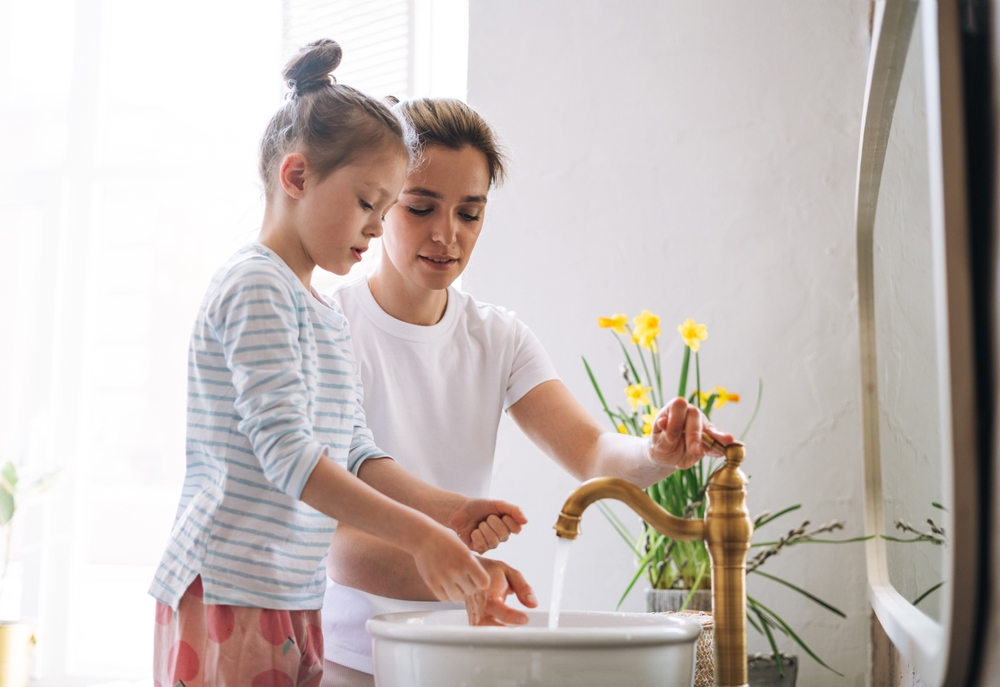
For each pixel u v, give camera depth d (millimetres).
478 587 686
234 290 813
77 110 2422
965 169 436
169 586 805
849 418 1619
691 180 1743
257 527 797
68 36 2684
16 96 2684
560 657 569
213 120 2418
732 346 1683
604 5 1820
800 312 1667
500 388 1165
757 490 1631
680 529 625
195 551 792
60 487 2297
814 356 1649
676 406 684
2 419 2463
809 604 1579
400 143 917
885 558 892
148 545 2943
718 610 616
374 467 945
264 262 841
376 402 1100
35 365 2361
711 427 683
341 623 983
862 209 908
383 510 714
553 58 1829
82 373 2342
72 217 2395
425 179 1024
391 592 957
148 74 2516
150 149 2508
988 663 442
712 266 1713
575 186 1788
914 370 651
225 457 804
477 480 1138
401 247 1056
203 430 825
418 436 1116
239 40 2350
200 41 2457
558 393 1165
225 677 766
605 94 1799
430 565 693
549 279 1775
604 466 1032
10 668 1878
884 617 784
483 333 1172
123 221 2863
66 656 2242
